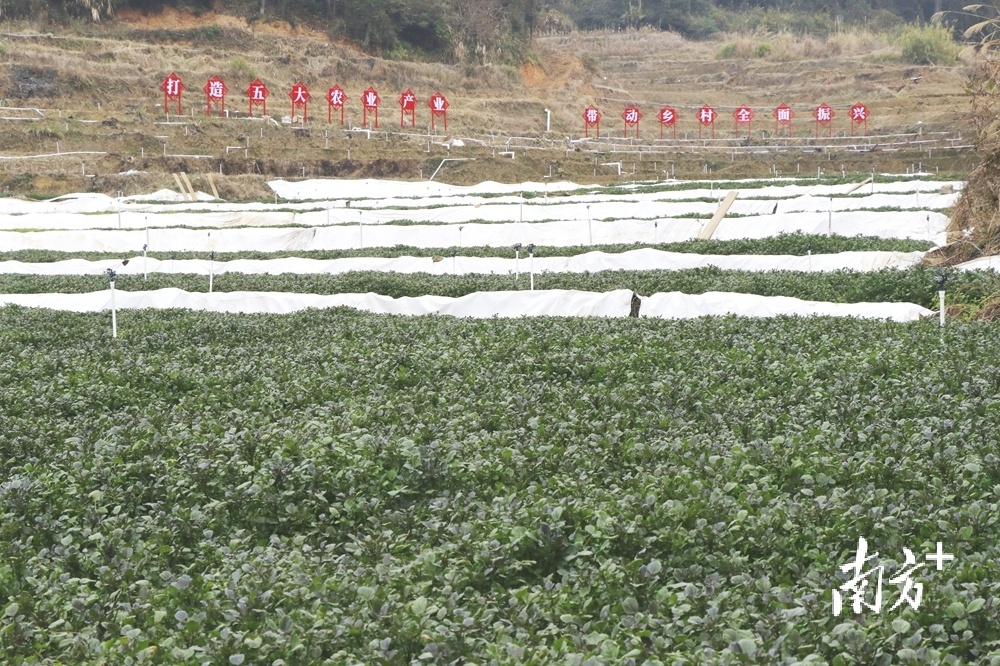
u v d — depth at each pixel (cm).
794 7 13588
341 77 8538
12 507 1116
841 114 9275
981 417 1280
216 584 903
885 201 4634
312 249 4422
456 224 4547
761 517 954
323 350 1912
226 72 8000
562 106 8944
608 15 13312
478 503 1060
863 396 1396
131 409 1559
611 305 2567
